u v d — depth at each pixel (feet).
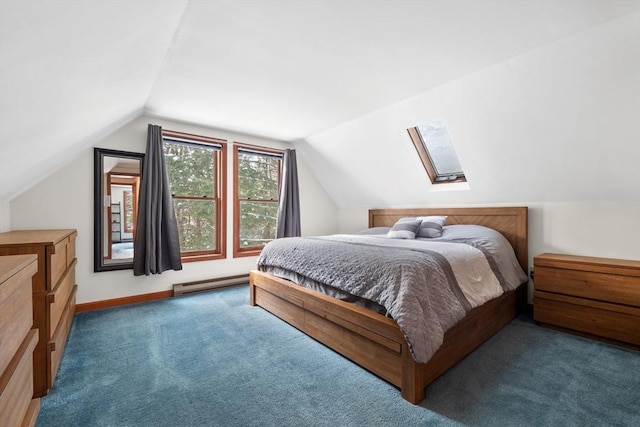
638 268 6.81
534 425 4.49
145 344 7.24
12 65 2.94
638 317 6.79
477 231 9.47
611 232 8.29
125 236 10.45
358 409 4.87
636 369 6.05
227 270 12.82
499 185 10.11
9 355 2.65
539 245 9.64
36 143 5.50
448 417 4.67
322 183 16.33
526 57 6.77
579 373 5.91
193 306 10.11
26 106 3.95
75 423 4.54
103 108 6.91
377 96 9.14
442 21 5.57
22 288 2.98
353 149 12.85
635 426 4.45
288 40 6.21
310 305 7.39
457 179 11.56
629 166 7.36
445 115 9.20
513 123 8.24
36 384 5.17
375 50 6.58
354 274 6.40
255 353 6.80
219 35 6.03
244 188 13.74
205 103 9.68
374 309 6.00
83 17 3.23
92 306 9.69
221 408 4.91
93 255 9.71
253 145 13.62
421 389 5.13
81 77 4.60
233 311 9.62
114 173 10.19
